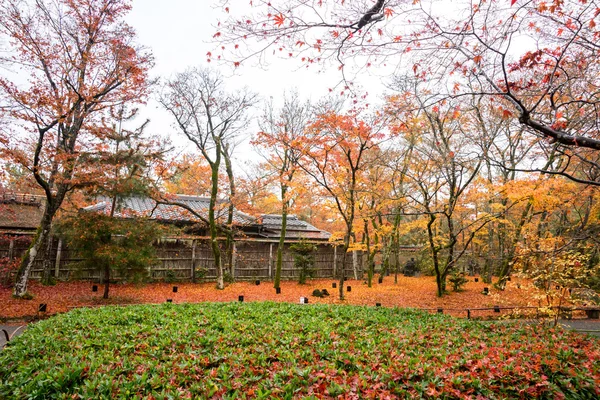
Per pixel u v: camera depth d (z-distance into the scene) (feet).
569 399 14.02
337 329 24.47
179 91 55.98
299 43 14.21
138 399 12.94
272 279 70.85
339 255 79.66
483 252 77.92
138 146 45.29
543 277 29.27
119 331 22.25
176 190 85.46
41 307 37.32
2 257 53.36
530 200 34.99
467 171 45.27
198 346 19.67
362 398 12.81
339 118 40.40
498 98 23.93
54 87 41.50
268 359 17.60
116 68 43.65
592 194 32.99
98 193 43.11
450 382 13.98
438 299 50.06
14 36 37.52
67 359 16.65
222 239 67.26
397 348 19.69
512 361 16.11
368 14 13.50
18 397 13.51
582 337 23.97
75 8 41.78
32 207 71.00
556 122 15.19
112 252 40.19
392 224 66.03
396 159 59.57
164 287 57.26
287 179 52.90
